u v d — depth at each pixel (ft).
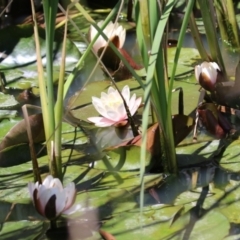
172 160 14.62
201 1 15.71
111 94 15.17
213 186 14.51
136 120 15.21
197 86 15.66
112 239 14.03
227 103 15.40
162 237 14.03
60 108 14.46
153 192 14.46
